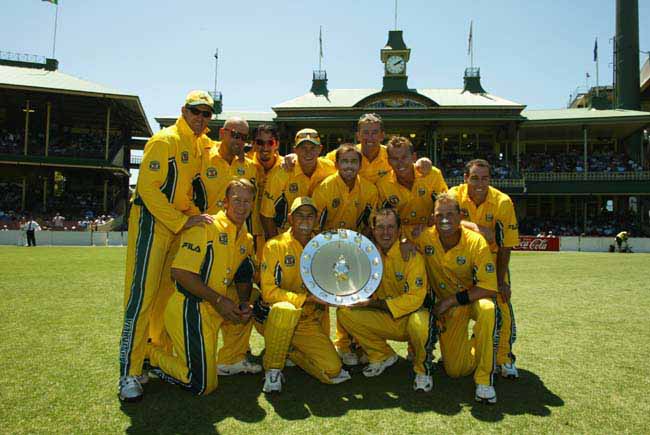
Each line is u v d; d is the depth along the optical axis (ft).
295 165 16.85
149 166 13.03
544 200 127.54
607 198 126.41
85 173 133.49
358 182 16.38
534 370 14.88
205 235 12.89
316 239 14.10
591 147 131.03
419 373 13.37
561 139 131.75
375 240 15.67
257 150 18.43
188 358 12.57
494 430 10.57
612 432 10.54
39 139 127.44
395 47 126.82
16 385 12.91
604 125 118.11
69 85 115.44
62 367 14.43
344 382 13.99
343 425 10.80
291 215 14.40
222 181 16.06
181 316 12.75
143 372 13.82
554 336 19.15
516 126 117.08
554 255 76.07
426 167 17.04
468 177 15.69
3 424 10.53
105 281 33.73
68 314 22.08
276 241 14.49
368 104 116.57
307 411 11.64
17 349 16.26
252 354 17.11
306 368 14.28
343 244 14.17
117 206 129.08
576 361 15.76
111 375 13.82
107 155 119.65
